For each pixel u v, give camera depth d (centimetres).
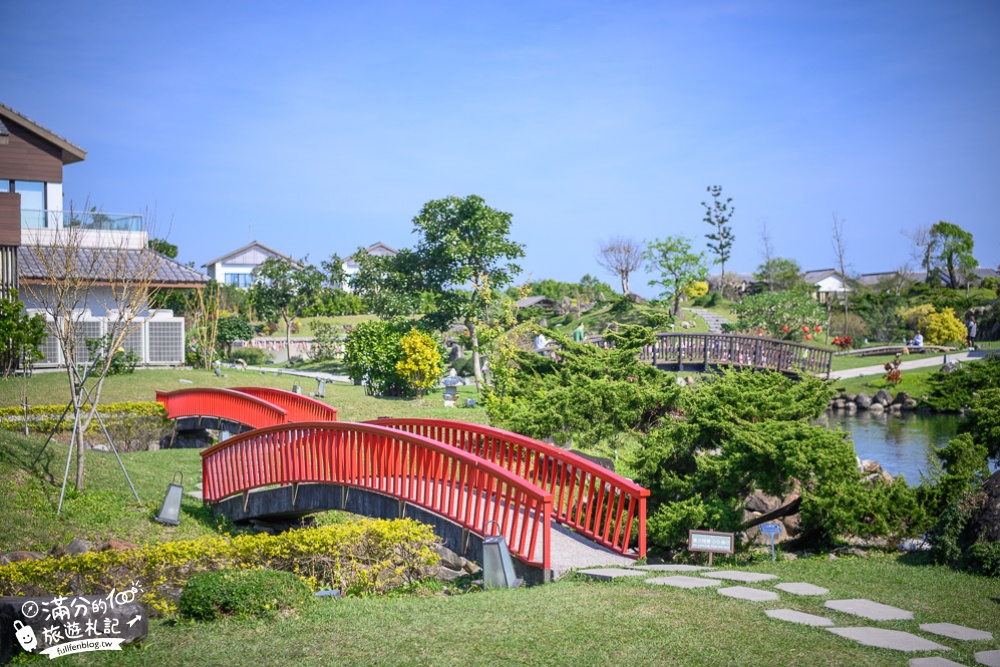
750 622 796
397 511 1375
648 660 696
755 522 1391
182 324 3706
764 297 5859
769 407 1452
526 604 891
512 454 1454
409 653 739
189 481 2023
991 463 1952
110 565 1059
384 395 3303
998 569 1024
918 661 688
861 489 1252
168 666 739
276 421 2175
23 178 3591
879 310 7056
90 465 1912
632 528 1259
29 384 2906
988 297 7625
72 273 1991
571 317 7075
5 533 1444
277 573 945
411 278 4238
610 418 1864
